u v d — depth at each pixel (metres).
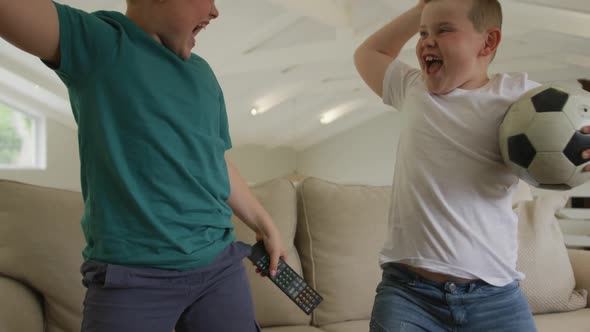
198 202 0.97
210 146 1.01
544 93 1.07
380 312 1.22
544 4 4.03
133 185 0.90
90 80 0.88
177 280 0.95
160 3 0.94
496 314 1.16
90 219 0.92
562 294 2.03
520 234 2.07
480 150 1.17
